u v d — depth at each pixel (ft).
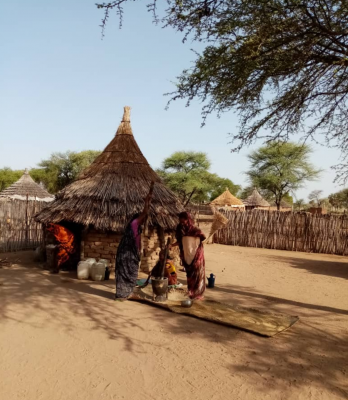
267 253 45.70
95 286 23.35
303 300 22.27
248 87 21.36
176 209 29.71
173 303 19.52
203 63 19.97
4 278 24.99
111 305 19.21
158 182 30.91
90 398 10.57
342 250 46.50
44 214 29.14
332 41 19.42
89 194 28.04
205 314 17.72
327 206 115.14
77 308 18.49
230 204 104.22
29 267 29.55
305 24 18.94
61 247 27.25
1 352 13.34
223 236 54.08
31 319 16.72
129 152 30.89
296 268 34.78
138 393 10.88
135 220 20.52
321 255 45.75
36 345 13.99
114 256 27.40
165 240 29.53
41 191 72.90
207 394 10.91
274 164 101.65
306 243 48.60
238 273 30.73
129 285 20.18
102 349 13.76
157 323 16.70
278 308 20.10
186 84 21.12
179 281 26.08
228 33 18.93
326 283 28.04
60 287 22.79
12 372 11.94
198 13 18.16
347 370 12.62
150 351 13.71
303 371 12.45
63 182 155.33
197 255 20.33
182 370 12.32
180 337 15.12
